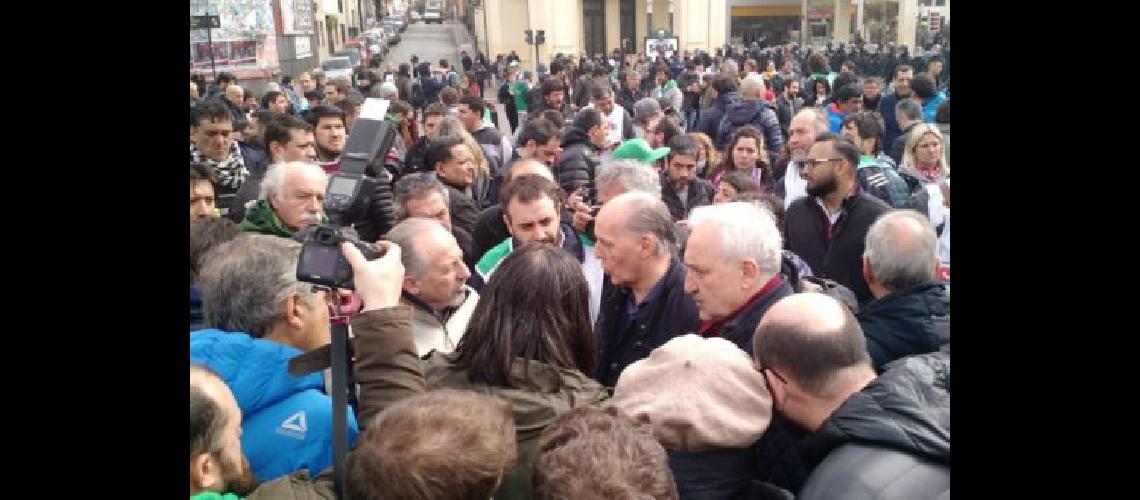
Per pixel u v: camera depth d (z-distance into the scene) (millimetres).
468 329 1826
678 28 28406
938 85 10727
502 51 29688
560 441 1299
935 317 1979
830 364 1580
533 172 3604
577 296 1840
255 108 9000
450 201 3961
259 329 1865
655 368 1647
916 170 4355
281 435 1749
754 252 2154
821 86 9805
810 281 2762
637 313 2508
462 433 1230
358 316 1578
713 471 1590
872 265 2141
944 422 1412
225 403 1442
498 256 3082
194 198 3316
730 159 4922
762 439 1690
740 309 2211
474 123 6316
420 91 15977
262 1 15461
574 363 1856
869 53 22156
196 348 1726
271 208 2963
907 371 1544
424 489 1171
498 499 1614
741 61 20719
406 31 49562
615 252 2436
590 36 31953
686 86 12344
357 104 7254
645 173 3232
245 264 1896
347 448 1496
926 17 25547
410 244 2264
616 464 1206
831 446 1525
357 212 1622
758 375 1648
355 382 1639
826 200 3535
